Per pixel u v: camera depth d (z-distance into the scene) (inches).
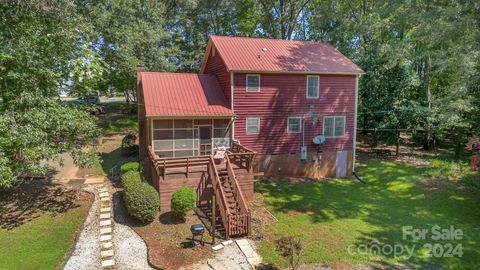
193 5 1200.2
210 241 406.6
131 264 358.6
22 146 435.5
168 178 484.4
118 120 1205.7
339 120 737.6
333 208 537.0
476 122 725.9
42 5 488.1
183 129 619.2
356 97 748.0
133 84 1088.2
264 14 1312.7
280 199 566.3
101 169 673.6
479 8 555.5
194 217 466.3
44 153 437.7
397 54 821.9
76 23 550.9
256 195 578.9
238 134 657.6
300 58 725.3
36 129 435.5
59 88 559.5
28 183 585.9
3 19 482.3
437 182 677.3
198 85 694.5
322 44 824.3
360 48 967.0
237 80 645.3
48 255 370.9
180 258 367.2
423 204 572.4
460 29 593.9
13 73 449.1
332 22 1069.8
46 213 475.8
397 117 877.2
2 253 372.8
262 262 362.0
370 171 768.3
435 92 1010.7
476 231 461.1
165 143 610.5
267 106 674.2
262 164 684.7
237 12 1309.1
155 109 593.9
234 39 754.2
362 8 1076.5
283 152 698.2
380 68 887.1
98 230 429.1
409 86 901.8
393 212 530.9
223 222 442.0
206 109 629.6
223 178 511.2
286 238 361.1
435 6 722.2
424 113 854.5
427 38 738.8
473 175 704.4
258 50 725.3
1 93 475.2
